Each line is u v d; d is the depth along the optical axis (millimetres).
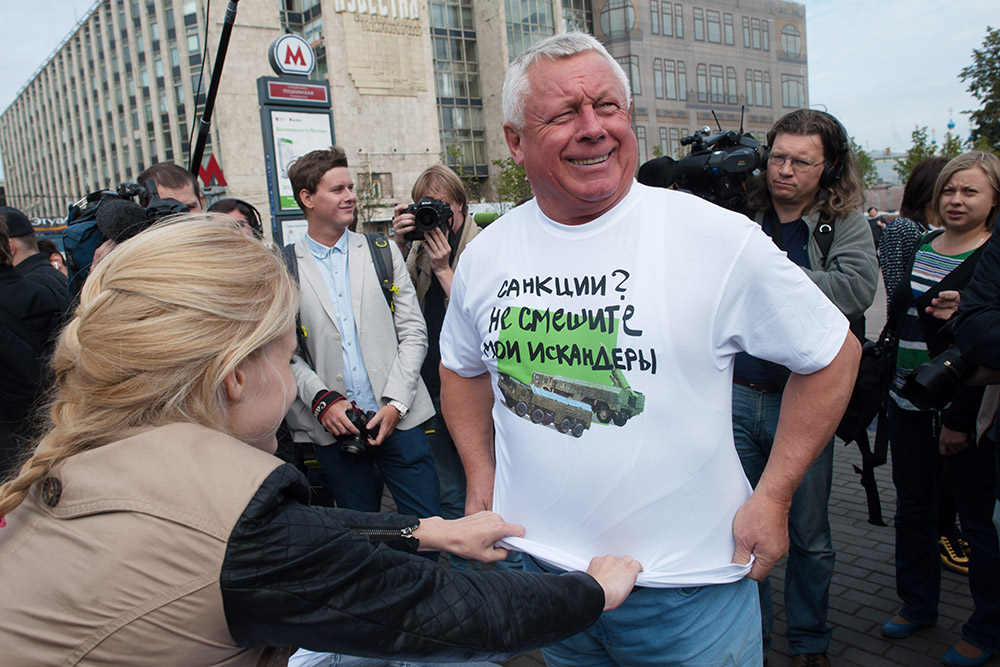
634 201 1430
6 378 3043
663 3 54375
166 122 53219
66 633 893
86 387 988
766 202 2693
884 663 2699
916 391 2234
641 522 1423
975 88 27812
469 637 1056
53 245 7770
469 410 1838
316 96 6766
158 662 905
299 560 934
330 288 2961
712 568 1441
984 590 2570
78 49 61094
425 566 1067
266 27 38844
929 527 2795
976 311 1991
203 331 986
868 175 49875
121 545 900
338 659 1657
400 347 3033
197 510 917
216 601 902
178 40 49906
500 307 1564
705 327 1360
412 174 43469
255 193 38781
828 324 1388
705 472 1417
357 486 2963
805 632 2646
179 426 993
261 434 1124
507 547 1575
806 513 2561
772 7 62625
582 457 1445
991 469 2520
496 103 47500
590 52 1383
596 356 1416
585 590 1250
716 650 1481
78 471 963
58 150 71312
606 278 1419
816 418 1411
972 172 2605
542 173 1417
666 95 54500
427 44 44094
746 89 60750
